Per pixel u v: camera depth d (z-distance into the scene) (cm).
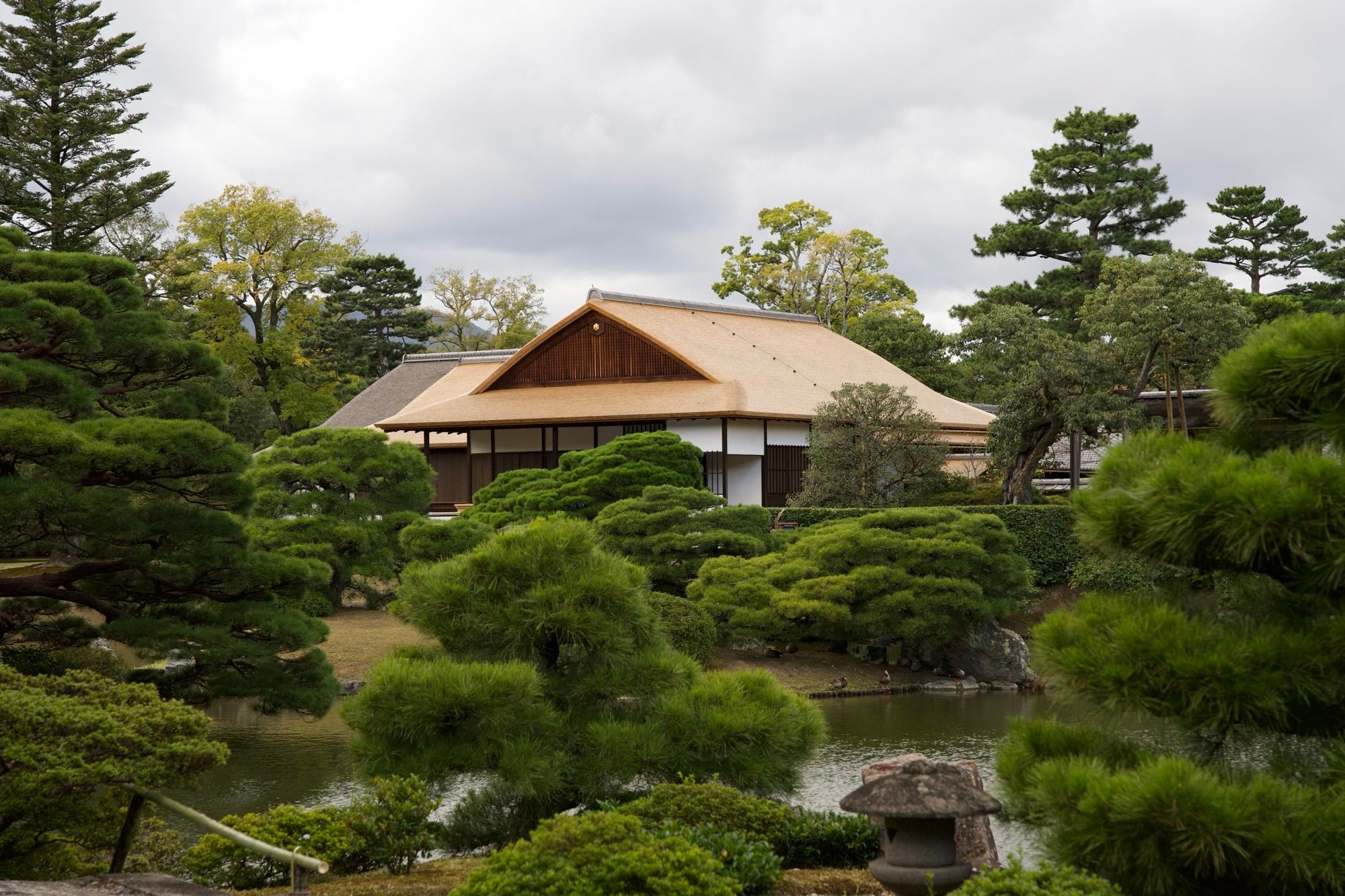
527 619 1278
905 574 3102
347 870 1195
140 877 995
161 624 2006
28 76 4322
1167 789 650
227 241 7125
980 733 2414
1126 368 3834
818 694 2923
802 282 7881
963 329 3978
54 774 912
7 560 3456
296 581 2158
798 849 1177
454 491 5347
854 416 4041
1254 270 6981
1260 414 728
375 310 8612
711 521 3359
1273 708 665
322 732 2453
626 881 839
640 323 4816
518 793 1313
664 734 1282
